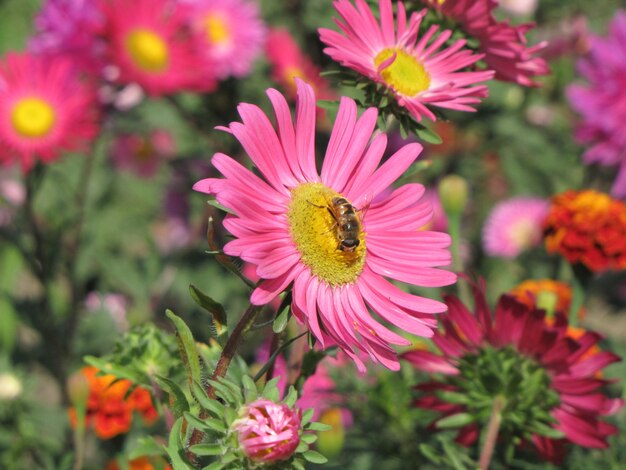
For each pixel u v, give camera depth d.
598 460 0.54
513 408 0.48
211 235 0.39
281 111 0.41
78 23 0.75
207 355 0.45
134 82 0.76
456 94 0.44
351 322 0.41
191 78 0.78
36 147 0.73
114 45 0.76
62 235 0.79
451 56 0.45
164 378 0.39
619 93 0.78
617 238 0.56
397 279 0.42
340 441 0.51
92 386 0.53
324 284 0.41
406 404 0.54
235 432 0.38
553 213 0.57
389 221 0.43
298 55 0.81
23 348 0.77
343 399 0.55
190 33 0.79
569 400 0.48
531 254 0.83
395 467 0.57
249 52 0.81
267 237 0.40
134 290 0.84
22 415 0.63
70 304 0.79
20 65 0.74
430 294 0.63
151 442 0.46
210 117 0.83
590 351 0.53
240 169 0.40
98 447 0.63
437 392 0.48
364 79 0.44
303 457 0.39
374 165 0.43
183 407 0.39
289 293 0.40
